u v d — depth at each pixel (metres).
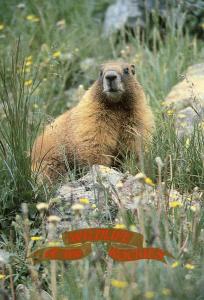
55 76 14.70
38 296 7.23
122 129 11.41
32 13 17.88
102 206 8.79
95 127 11.25
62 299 7.27
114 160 11.41
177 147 10.17
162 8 17.08
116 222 8.40
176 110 12.33
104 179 9.63
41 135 11.68
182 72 14.76
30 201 9.60
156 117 12.38
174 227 8.08
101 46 16.98
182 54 15.45
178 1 16.61
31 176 9.99
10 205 9.55
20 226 8.78
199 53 15.86
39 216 9.27
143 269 6.83
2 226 9.35
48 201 9.57
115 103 11.34
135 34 16.97
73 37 16.81
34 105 12.64
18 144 9.95
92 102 11.38
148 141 10.78
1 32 17.39
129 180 9.38
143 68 15.34
